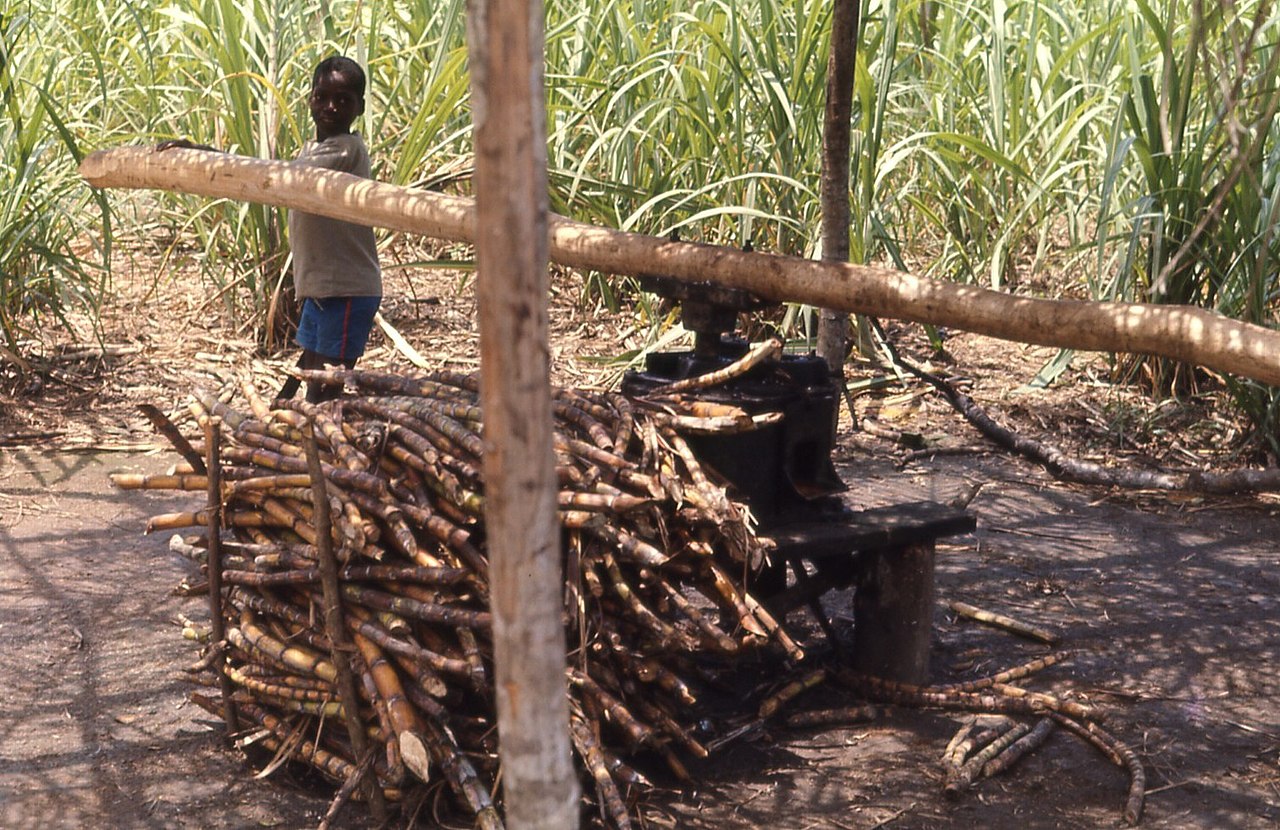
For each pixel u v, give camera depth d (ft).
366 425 9.71
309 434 8.76
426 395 10.21
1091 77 24.21
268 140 20.81
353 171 15.94
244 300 22.95
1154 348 8.43
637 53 22.93
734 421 9.59
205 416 10.18
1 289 18.85
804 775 9.86
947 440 18.48
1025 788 9.73
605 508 8.82
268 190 11.60
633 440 9.75
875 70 20.66
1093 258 22.30
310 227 16.24
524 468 3.86
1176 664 11.87
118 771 9.76
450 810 9.19
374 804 9.05
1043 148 23.59
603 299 23.47
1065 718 10.64
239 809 9.27
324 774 9.51
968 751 10.07
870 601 11.10
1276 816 9.34
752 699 11.02
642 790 9.24
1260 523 15.64
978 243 22.47
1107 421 18.86
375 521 9.25
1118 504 16.26
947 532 11.01
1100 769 10.02
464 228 10.35
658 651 9.40
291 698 9.41
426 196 10.69
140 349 20.99
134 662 11.57
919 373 17.13
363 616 9.11
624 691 9.32
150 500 15.83
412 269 25.36
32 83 18.99
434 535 9.15
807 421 10.78
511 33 3.63
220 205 22.30
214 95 21.88
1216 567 14.26
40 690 11.02
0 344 18.90
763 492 10.64
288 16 22.07
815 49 20.06
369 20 25.20
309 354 16.81
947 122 23.90
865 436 18.63
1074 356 21.21
